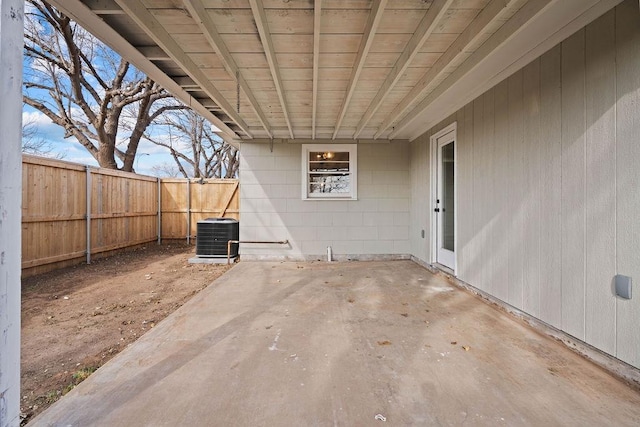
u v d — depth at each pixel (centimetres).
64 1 217
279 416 165
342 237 624
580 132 226
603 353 209
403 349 241
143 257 680
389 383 195
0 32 99
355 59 308
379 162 626
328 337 264
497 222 330
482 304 347
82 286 449
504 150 316
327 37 270
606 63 206
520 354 231
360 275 493
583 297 225
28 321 319
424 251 548
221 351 238
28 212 484
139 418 163
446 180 485
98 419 162
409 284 437
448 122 447
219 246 630
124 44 275
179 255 707
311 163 632
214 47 262
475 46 272
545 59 259
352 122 534
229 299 371
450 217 471
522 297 291
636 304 189
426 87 356
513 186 302
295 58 307
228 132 573
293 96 414
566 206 240
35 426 156
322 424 159
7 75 101
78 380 213
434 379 199
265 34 245
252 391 187
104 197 659
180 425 158
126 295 409
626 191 194
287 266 566
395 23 251
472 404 174
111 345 267
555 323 251
